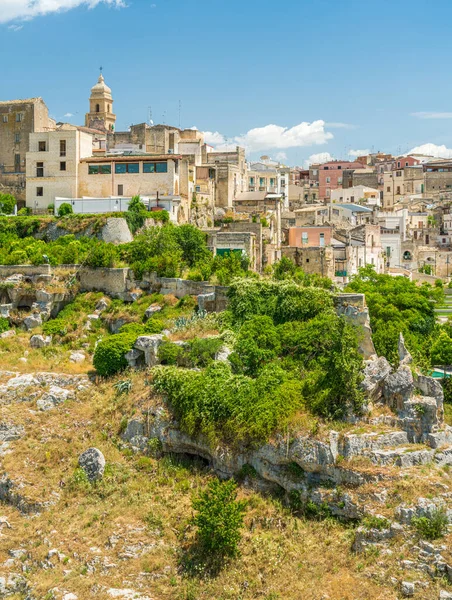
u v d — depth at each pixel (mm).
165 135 119188
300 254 101000
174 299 66750
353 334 51906
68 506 45719
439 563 36812
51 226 84250
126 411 51688
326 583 38094
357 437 42594
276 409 44844
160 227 79500
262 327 55500
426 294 81188
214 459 46625
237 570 39719
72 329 66188
